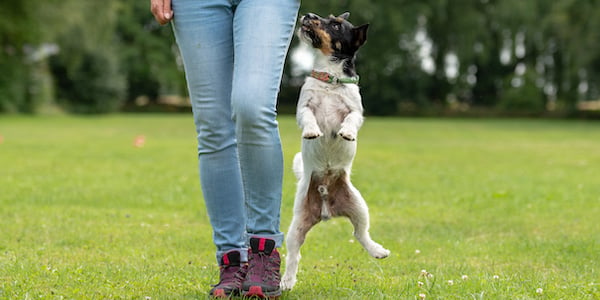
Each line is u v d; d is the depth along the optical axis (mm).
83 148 15242
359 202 4168
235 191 3736
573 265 4871
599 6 34281
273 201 3629
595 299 3840
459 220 6812
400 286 4070
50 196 7945
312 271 4625
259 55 3412
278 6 3482
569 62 38062
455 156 14344
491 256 5215
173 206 7469
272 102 3457
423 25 44062
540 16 40781
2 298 3646
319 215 4195
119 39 49375
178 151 14656
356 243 5648
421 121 36906
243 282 3650
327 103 4102
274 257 3676
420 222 6688
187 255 5078
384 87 45781
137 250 5191
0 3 32188
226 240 3764
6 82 35844
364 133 23938
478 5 43719
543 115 42812
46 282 4055
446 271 4586
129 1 49312
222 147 3672
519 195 8492
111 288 3930
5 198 7746
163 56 49781
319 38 4281
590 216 7031
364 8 40875
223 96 3609
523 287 4012
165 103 51500
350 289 3916
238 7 3527
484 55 42938
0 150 14336
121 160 12516
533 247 5508
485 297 3713
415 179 10102
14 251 5047
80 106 41719
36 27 33125
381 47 44188
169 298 3666
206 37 3557
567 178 10414
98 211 7016
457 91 46062
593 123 34594
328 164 4102
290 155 13219
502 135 23047
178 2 3578
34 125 26391
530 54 44812
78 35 35844
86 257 4902
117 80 43000
